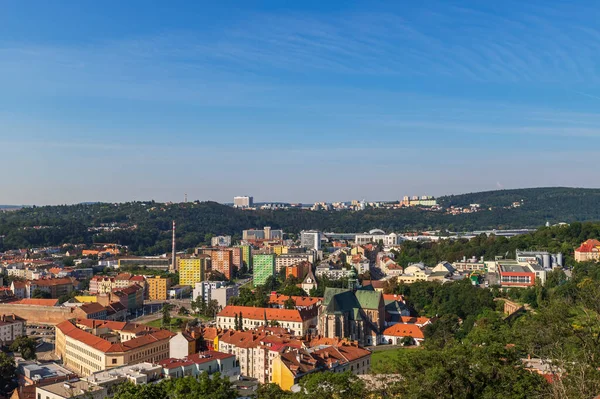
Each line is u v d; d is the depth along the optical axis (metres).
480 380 159.12
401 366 170.00
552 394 144.88
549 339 175.62
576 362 154.62
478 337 186.25
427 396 156.38
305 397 177.25
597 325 179.62
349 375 190.50
